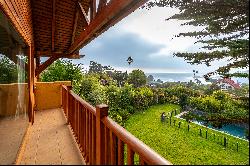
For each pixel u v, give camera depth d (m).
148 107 28.97
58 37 8.57
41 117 7.43
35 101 8.97
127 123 17.28
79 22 8.12
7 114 7.64
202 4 1.98
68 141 4.83
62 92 8.89
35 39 8.59
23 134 5.44
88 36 5.40
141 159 1.70
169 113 25.81
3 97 7.64
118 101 20.94
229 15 1.93
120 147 2.14
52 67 12.34
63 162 3.67
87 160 3.50
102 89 13.84
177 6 2.09
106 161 2.52
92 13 4.94
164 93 33.28
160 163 1.39
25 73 8.18
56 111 8.56
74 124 5.20
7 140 4.93
